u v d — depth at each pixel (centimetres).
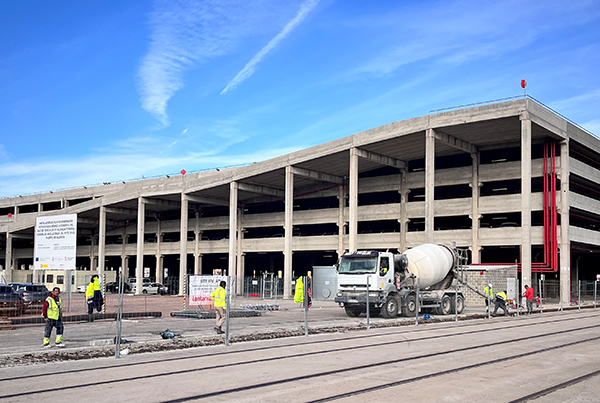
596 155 5906
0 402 1020
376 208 6250
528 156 4653
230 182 6644
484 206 5459
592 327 2584
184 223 7112
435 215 5747
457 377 1248
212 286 3028
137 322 2805
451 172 5703
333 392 1091
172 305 4334
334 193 6794
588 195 6469
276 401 1018
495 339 2027
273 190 7106
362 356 1580
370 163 6116
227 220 7725
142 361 1502
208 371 1338
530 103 4688
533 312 3922
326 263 8306
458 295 3550
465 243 5559
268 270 9031
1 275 5569
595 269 7762
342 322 2791
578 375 1273
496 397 1045
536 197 5238
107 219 8844
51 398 1052
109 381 1217
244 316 3288
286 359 1527
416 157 6028
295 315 3403
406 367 1383
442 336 2133
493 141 5447
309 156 5925
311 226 7612
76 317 2823
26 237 8912
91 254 9544
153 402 1015
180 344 1861
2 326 2455
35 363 1481
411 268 3266
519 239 5241
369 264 3055
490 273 4672
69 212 8281
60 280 7512
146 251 8638
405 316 3250
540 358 1538
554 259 5025
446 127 5034
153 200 7588
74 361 1513
